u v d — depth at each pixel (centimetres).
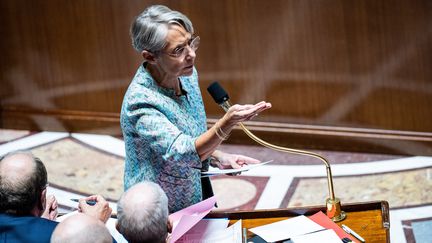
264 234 856
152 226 738
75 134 1798
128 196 752
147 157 887
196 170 904
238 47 1620
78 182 1559
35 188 802
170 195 901
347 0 1521
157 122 854
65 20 1725
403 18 1498
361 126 1605
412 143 1575
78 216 693
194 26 1627
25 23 1752
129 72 1727
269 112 1658
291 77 1614
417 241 1261
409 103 1556
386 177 1495
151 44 838
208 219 905
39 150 1719
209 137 842
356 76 1571
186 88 917
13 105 1836
